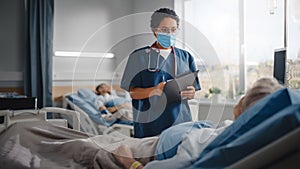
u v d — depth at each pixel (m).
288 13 2.86
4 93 3.09
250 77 3.30
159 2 4.00
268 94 1.04
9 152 1.63
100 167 1.37
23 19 3.47
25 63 3.41
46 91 3.46
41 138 1.69
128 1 4.30
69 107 3.11
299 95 0.96
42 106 3.42
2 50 3.40
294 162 0.62
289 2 2.85
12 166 1.55
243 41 3.33
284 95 0.92
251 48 3.29
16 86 3.45
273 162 0.63
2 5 3.40
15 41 3.46
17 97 2.47
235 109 1.21
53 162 1.50
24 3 3.46
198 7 3.70
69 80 3.76
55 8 3.73
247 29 3.32
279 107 0.92
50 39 3.48
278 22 3.04
